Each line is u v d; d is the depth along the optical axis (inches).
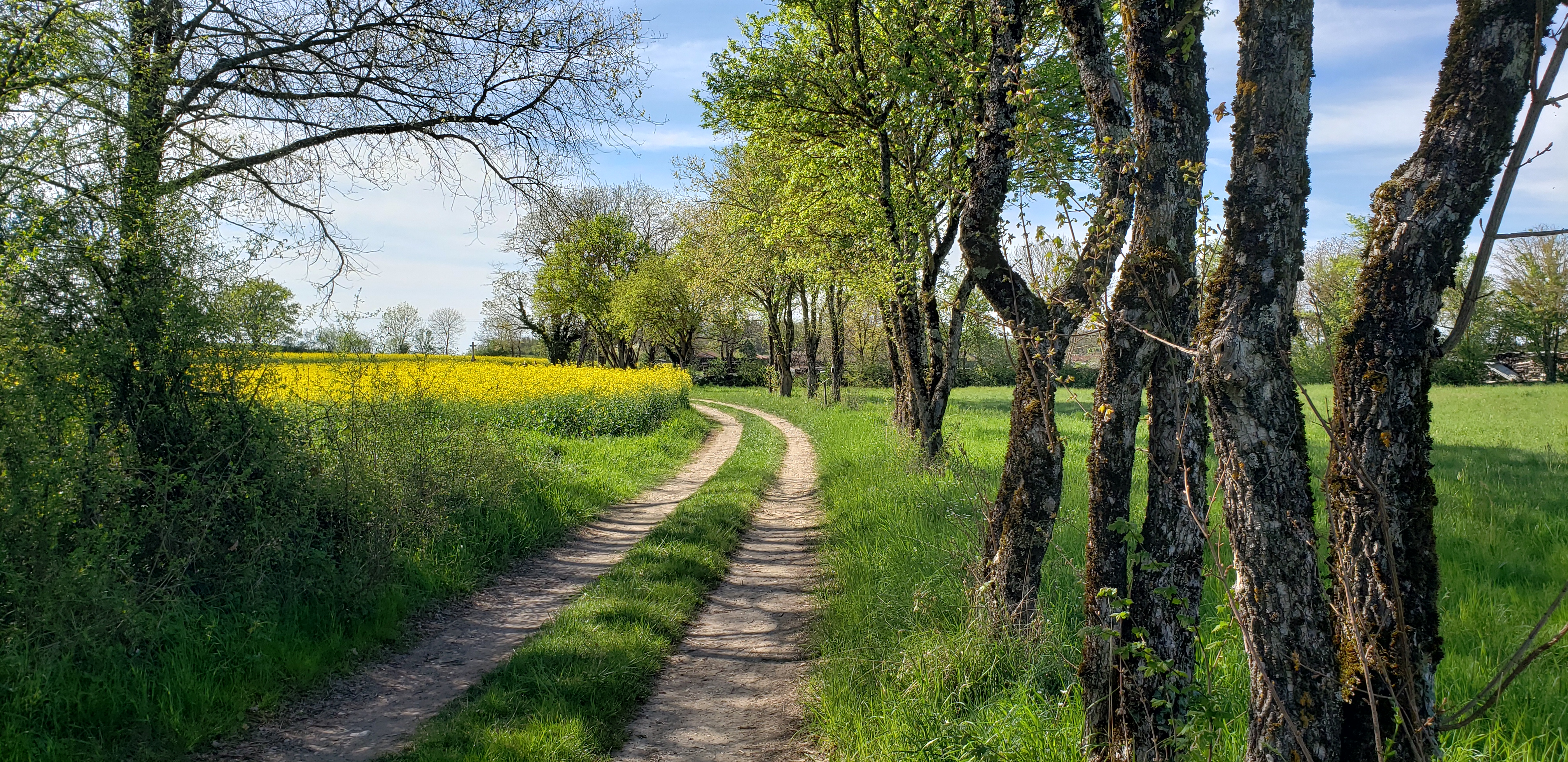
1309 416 651.5
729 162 961.5
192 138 258.7
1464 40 72.0
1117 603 122.0
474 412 557.9
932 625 208.8
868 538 323.9
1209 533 91.3
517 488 388.5
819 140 510.0
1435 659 76.1
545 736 164.1
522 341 2568.9
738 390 2180.1
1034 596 193.3
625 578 282.2
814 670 206.8
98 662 167.2
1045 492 192.4
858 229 554.3
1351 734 80.3
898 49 417.4
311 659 201.0
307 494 230.5
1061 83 370.0
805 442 815.7
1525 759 128.2
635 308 1546.5
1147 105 119.4
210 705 172.2
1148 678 120.6
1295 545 82.4
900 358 669.9
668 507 448.1
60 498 171.2
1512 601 211.9
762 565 322.3
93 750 151.2
